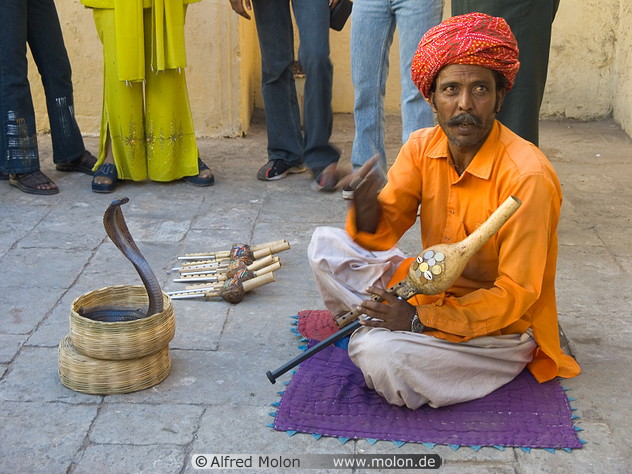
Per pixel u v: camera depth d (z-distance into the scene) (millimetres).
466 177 2760
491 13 3959
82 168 5668
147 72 5145
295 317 3592
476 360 2844
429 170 2879
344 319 2951
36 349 3338
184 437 2756
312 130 5227
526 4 3916
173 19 4973
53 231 4629
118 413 2887
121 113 5180
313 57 5008
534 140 4164
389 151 6312
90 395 2996
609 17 6984
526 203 2633
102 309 3154
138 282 3998
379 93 4926
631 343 3367
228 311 3656
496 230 2541
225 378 3115
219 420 2848
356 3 4762
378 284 3117
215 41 6359
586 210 4949
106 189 5250
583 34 7047
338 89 7352
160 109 5227
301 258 4254
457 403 2885
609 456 2652
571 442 2697
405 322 2744
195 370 3170
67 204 5066
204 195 5242
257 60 7227
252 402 2957
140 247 4414
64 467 2607
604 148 6359
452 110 2598
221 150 6262
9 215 4863
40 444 2719
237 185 5438
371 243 3014
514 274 2672
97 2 4914
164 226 4715
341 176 3104
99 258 4281
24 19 5082
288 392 2965
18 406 2926
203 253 4281
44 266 4164
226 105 6535
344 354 3227
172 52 5023
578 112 7246
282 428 2783
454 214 2836
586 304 3713
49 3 5305
